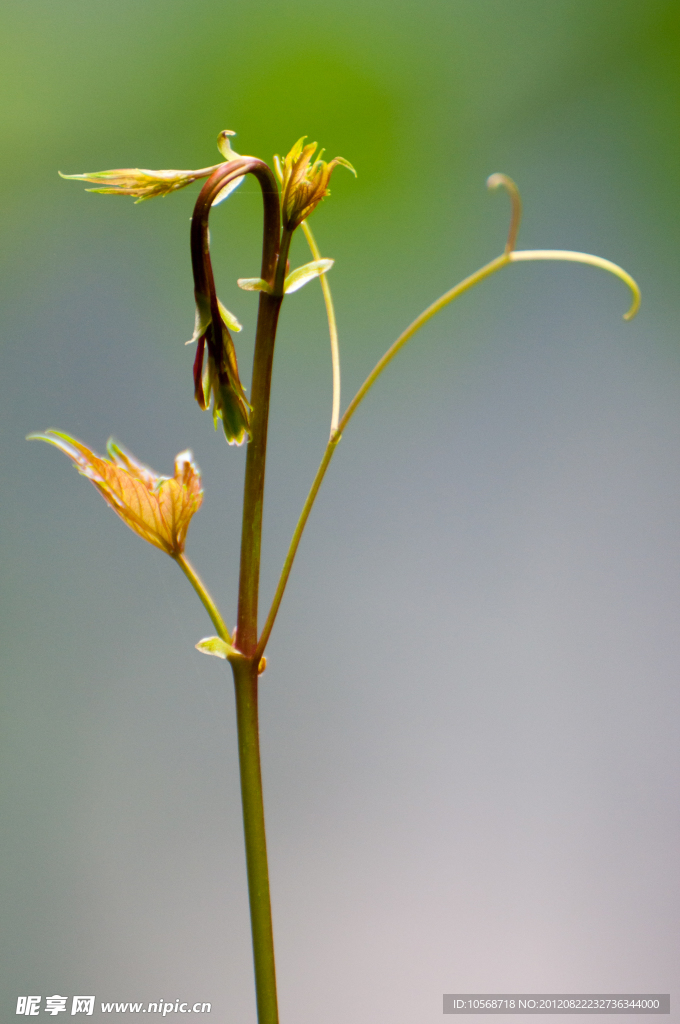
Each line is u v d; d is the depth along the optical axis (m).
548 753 1.18
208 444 1.41
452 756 1.18
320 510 1.43
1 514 1.36
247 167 0.60
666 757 1.16
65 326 1.46
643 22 1.48
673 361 1.45
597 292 1.51
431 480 1.46
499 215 1.55
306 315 1.54
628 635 1.27
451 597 1.33
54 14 1.41
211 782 1.16
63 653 1.27
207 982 0.97
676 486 1.38
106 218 1.49
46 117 1.47
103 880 1.06
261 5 1.44
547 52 1.51
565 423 1.47
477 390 1.52
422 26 1.47
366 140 1.52
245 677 0.60
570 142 1.54
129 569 1.34
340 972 0.97
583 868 1.06
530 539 1.37
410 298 1.55
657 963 0.96
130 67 1.46
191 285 1.48
